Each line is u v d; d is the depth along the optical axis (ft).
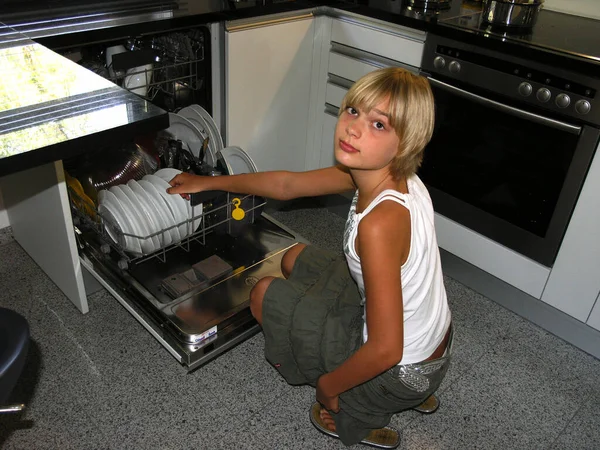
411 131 3.50
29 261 6.75
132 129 3.51
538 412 5.31
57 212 5.28
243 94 6.48
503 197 6.01
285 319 4.40
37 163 3.17
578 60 4.92
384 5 6.51
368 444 4.87
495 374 5.71
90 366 5.42
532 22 5.80
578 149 5.19
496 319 6.46
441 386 5.52
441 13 6.30
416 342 4.11
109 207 5.02
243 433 4.89
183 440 4.78
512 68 5.46
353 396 4.41
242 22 6.02
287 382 5.29
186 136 6.21
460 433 5.05
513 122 5.61
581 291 5.69
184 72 6.37
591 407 5.41
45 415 4.91
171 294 5.09
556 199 5.53
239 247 5.82
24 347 2.51
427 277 3.93
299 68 6.97
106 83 4.07
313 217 8.08
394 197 3.64
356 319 4.51
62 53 5.48
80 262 5.64
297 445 4.83
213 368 5.52
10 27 4.94
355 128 3.54
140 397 5.15
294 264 5.08
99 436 4.76
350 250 3.94
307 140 7.72
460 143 6.21
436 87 6.13
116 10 5.57
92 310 6.08
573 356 6.01
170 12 5.58
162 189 5.19
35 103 3.69
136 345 5.69
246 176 5.08
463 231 6.52
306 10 6.63
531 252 5.95
